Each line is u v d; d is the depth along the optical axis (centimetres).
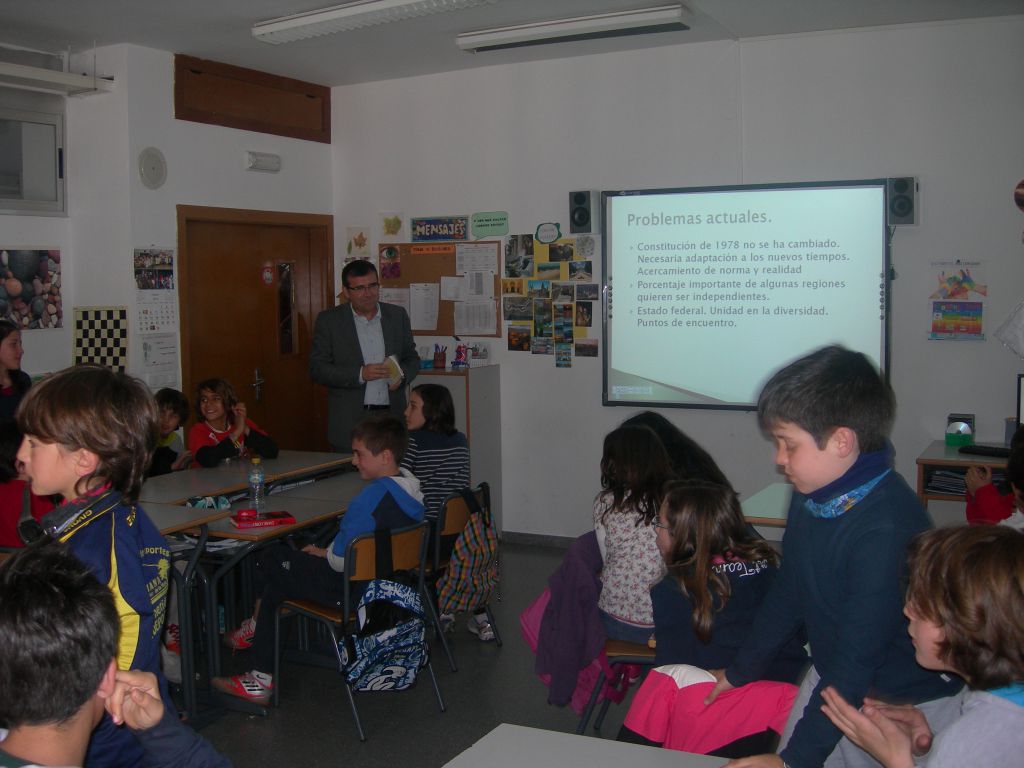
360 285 520
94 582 116
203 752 144
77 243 523
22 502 287
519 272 582
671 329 543
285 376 625
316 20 442
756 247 519
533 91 568
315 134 620
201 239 559
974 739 117
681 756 153
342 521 343
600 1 441
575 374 571
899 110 484
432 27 487
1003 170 468
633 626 287
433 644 420
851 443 152
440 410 425
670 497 231
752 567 225
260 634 354
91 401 147
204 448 448
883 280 494
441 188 602
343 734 333
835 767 173
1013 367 474
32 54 504
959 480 446
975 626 117
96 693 113
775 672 212
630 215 546
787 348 518
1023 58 459
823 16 464
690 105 528
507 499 598
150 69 512
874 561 150
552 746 157
